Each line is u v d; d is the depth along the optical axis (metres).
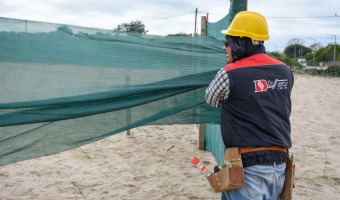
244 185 2.19
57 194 4.14
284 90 2.30
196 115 3.14
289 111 2.36
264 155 2.17
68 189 4.29
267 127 2.19
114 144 6.38
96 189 4.30
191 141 6.72
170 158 5.57
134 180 4.62
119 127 2.94
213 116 3.15
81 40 2.74
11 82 2.57
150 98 2.89
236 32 2.27
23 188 4.29
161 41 2.96
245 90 2.18
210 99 2.31
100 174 4.82
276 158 2.21
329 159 5.80
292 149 6.36
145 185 4.46
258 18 2.30
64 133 2.80
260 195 2.21
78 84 2.74
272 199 2.33
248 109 2.19
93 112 2.75
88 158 5.51
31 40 2.60
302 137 7.32
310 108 11.29
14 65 2.57
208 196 4.16
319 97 14.16
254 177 2.19
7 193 4.13
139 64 2.90
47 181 4.54
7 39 2.55
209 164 5.26
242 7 3.27
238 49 2.26
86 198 4.04
